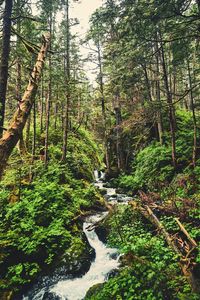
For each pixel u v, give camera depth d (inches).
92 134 1540.4
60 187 559.5
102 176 1010.1
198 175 499.8
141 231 386.3
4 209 471.8
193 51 451.2
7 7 288.0
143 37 378.3
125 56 512.4
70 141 971.3
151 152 709.9
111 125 1137.4
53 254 396.5
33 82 216.8
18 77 612.4
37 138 885.8
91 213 564.4
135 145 893.2
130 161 890.7
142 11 336.2
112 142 1026.1
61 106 991.6
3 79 281.0
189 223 348.8
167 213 406.3
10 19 287.4
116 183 828.0
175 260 293.7
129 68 581.9
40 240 402.3
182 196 455.2
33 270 372.5
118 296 257.0
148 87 758.5
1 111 279.4
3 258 379.2
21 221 437.4
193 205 384.2
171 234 353.7
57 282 365.7
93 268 390.6
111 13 374.0
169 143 720.3
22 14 371.2
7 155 178.4
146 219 434.3
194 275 262.7
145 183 660.1
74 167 784.9
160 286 249.6
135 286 254.5
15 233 415.2
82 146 1056.8
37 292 355.9
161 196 506.0
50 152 793.6
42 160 735.1
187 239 335.3
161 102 515.5
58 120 1159.6
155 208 431.8
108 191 784.9
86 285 354.0
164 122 842.2
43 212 463.5
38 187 538.9
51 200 499.5
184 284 256.2
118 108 925.8
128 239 379.2
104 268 382.3
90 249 427.2
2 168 172.6
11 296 345.7
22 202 470.3
